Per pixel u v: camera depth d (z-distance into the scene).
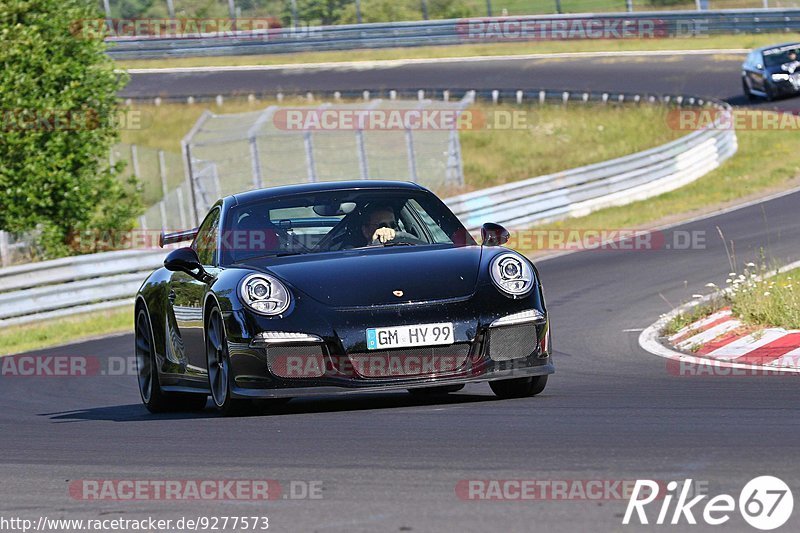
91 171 78.38
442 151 105.44
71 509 15.29
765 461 15.31
